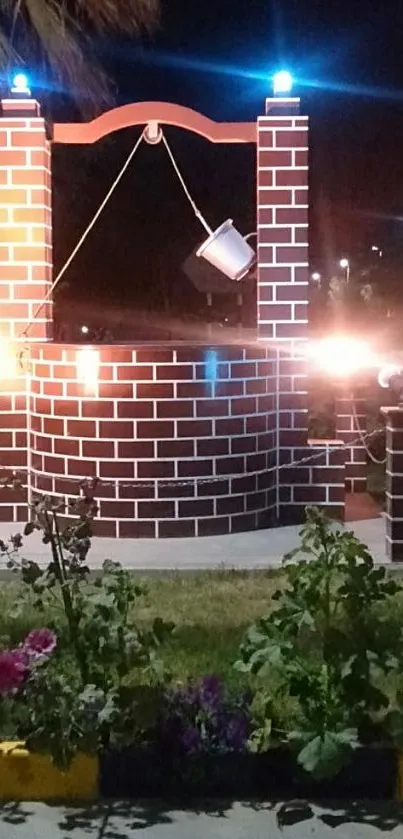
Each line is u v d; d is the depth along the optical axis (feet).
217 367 25.27
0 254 26.91
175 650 18.15
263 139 26.71
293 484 27.02
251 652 14.65
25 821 13.85
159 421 25.07
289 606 14.71
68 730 13.91
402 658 14.34
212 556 23.85
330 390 31.40
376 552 24.22
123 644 14.60
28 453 27.02
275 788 14.33
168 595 21.43
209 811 14.05
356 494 30.83
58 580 14.92
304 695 14.24
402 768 14.19
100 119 27.25
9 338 26.99
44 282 26.96
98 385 25.18
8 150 26.73
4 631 18.97
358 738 14.34
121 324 65.41
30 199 26.84
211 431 25.34
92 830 13.60
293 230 26.81
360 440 27.73
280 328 26.99
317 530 15.07
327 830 13.52
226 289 38.63
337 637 14.32
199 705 14.66
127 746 14.30
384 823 13.69
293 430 26.99
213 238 26.94
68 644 14.65
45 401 26.00
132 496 25.21
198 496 25.38
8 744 14.42
